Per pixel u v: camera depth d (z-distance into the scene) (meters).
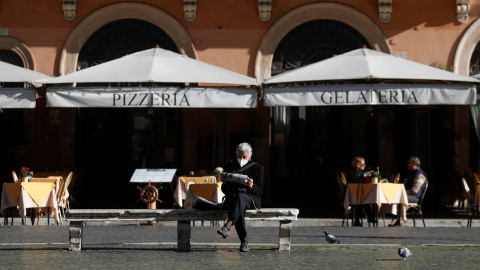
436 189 24.88
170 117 26.67
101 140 26.92
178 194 21.25
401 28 26.45
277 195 26.94
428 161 24.84
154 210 13.40
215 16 26.48
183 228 13.58
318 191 27.00
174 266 11.59
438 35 26.47
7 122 26.52
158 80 20.11
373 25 26.34
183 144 26.42
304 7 26.28
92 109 26.89
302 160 26.95
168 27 26.39
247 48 26.42
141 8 26.36
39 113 26.47
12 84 26.36
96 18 26.39
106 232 17.77
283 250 13.67
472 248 14.29
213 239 16.31
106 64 20.97
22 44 26.36
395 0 26.48
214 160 24.69
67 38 26.39
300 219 21.25
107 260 12.27
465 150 26.19
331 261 12.22
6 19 26.47
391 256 12.93
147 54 21.38
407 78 20.28
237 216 13.23
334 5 26.28
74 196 24.23
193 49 26.36
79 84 26.53
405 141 25.86
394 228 19.09
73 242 13.55
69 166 26.39
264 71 26.28
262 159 26.39
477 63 26.55
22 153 26.41
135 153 26.92
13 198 19.36
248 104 20.45
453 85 20.28
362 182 19.95
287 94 20.31
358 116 25.20
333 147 27.02
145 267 11.46
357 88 20.08
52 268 11.27
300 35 26.52
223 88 20.42
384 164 25.95
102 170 26.92
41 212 20.73
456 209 24.84
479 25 26.39
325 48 26.47
